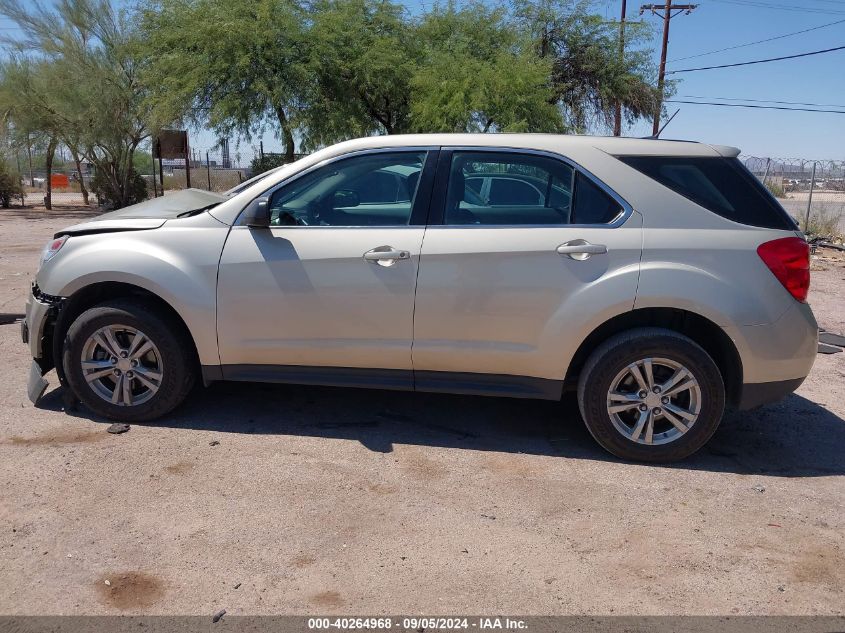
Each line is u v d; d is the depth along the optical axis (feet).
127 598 9.84
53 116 90.02
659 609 9.93
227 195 17.26
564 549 11.33
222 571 10.49
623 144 14.60
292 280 14.60
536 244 14.02
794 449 15.51
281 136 73.51
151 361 15.43
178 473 13.39
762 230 14.02
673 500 13.01
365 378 15.02
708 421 14.16
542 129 71.97
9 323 24.50
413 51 78.28
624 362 14.03
